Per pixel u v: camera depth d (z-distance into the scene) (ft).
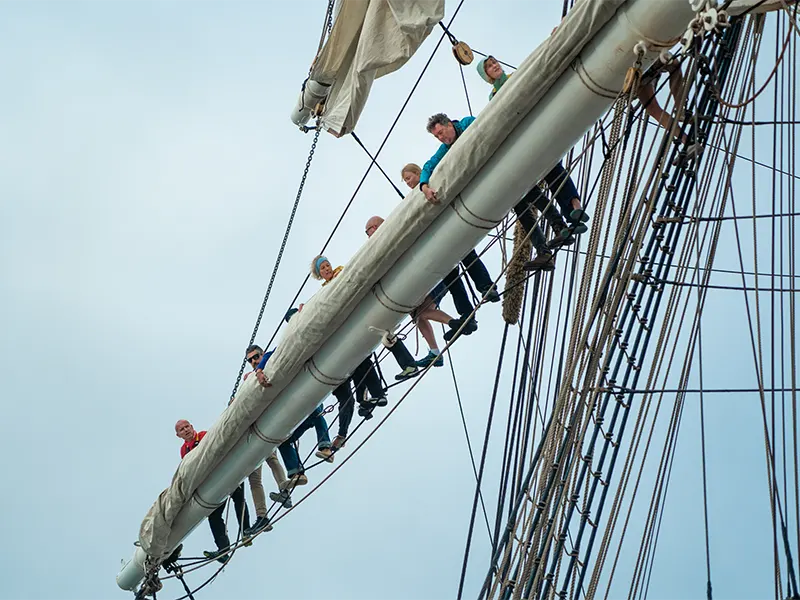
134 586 64.75
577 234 44.11
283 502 56.59
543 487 40.55
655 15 37.11
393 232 44.80
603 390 43.78
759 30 41.65
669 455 45.70
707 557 42.83
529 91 39.91
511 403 46.80
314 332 48.70
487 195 42.27
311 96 54.65
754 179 37.32
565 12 44.57
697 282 44.27
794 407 34.19
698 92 42.11
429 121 43.34
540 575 40.40
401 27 47.96
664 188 46.34
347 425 53.62
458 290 48.62
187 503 59.11
